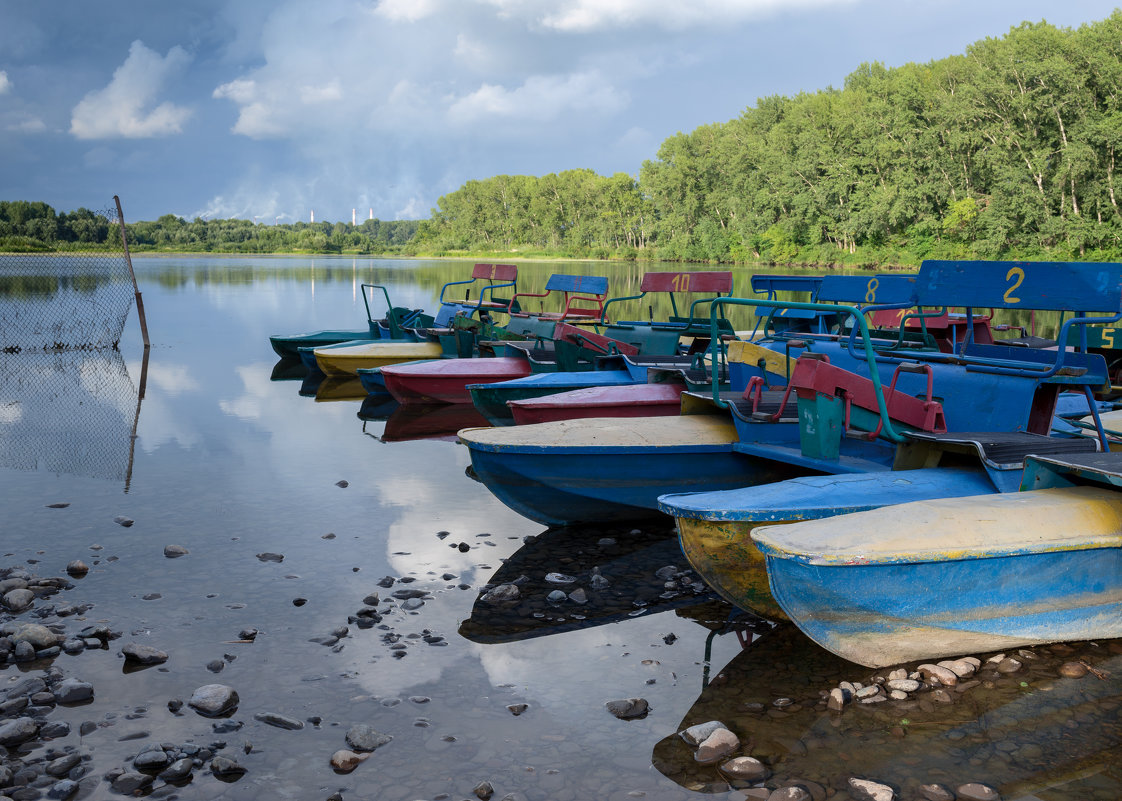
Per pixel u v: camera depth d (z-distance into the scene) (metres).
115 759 3.39
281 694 3.91
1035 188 59.41
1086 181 58.00
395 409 11.99
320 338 16.67
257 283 46.53
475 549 6.03
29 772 3.27
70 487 7.55
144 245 180.25
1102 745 3.44
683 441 6.37
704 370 8.62
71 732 3.58
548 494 6.42
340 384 14.21
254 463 8.59
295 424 10.79
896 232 74.06
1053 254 57.03
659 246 108.00
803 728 3.60
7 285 40.03
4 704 3.72
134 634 4.54
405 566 5.65
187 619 4.74
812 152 78.38
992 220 60.09
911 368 5.77
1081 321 5.53
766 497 4.71
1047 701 3.81
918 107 71.00
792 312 12.22
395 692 3.93
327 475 8.13
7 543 6.00
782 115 95.19
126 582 5.29
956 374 6.10
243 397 12.84
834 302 9.96
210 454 8.98
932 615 4.05
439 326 17.11
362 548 6.00
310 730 3.60
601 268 75.25
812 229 79.31
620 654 4.35
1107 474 4.17
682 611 4.93
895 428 5.76
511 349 12.78
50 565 5.58
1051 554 4.11
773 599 4.66
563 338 11.22
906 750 3.42
